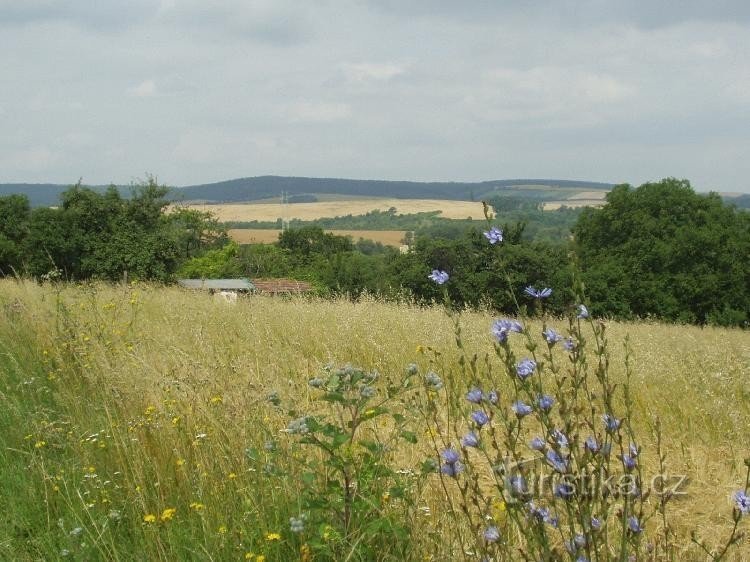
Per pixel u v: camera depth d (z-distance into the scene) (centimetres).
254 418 467
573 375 280
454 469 288
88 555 368
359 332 923
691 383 765
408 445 486
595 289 3872
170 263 3469
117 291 1109
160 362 627
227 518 393
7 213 4112
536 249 2767
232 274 5325
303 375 667
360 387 367
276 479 404
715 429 623
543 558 264
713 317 3794
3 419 555
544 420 270
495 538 284
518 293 2675
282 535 367
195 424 480
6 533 395
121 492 439
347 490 353
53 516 424
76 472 462
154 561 363
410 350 843
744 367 841
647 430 609
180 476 447
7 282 1291
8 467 482
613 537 340
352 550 312
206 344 690
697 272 3875
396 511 375
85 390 609
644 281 3900
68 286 1068
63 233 3312
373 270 3722
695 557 359
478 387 283
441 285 303
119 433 482
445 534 359
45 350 732
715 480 505
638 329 1353
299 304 1164
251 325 855
